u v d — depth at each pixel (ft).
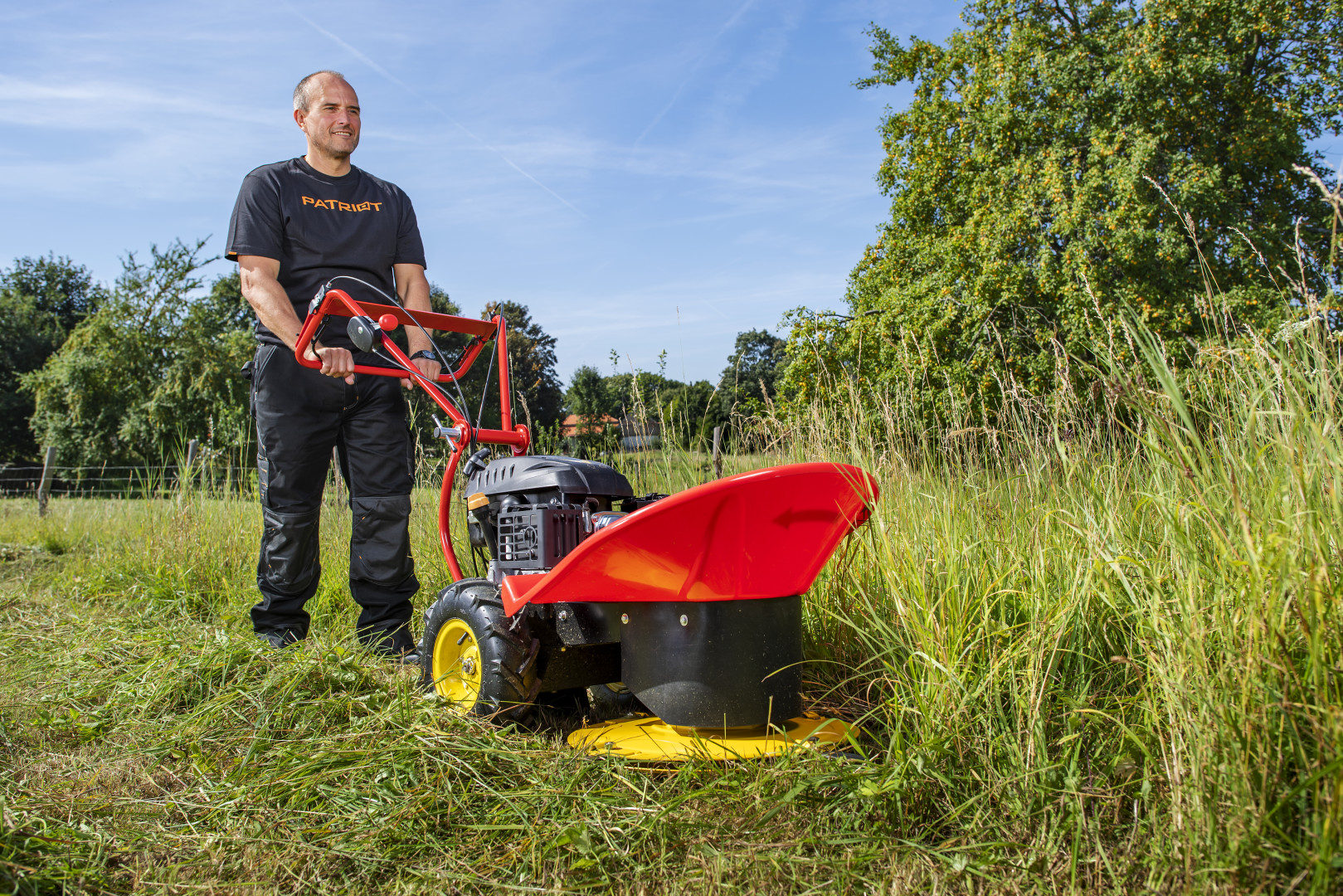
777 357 69.31
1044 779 6.76
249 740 8.70
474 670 9.23
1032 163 47.80
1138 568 7.88
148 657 11.79
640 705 9.75
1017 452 12.05
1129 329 8.37
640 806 7.02
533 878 6.21
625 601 8.31
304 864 6.43
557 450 18.29
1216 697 6.11
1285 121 47.60
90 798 7.55
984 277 45.42
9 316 174.50
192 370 116.06
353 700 9.24
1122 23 50.03
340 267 12.78
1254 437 7.75
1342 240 7.54
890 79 61.77
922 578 9.12
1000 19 56.18
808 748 7.44
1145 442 8.12
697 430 16.48
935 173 57.41
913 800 6.84
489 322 11.96
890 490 12.23
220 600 17.19
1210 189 42.39
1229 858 5.47
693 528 7.34
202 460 25.59
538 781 7.48
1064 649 8.14
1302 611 5.82
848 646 10.27
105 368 115.34
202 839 6.83
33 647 12.98
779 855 6.15
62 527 30.71
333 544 19.52
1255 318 37.91
